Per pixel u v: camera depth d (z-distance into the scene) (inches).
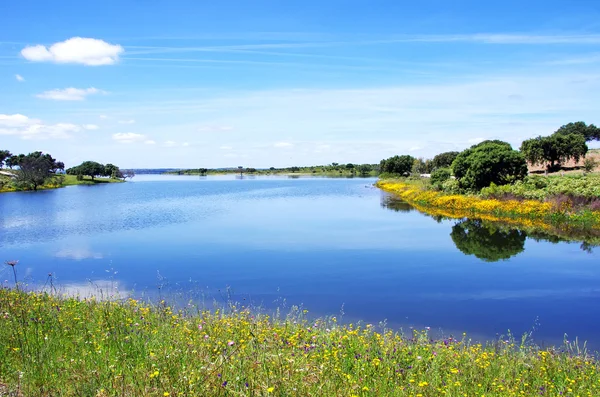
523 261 917.8
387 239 1213.7
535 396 262.7
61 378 228.2
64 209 2220.7
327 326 466.0
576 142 3437.5
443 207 1932.8
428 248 1078.4
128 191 4042.8
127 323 343.3
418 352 328.2
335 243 1167.6
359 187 4067.4
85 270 876.6
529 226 1357.0
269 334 321.1
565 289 711.1
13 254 1052.5
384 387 241.0
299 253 1040.2
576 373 319.9
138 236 1327.5
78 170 6545.3
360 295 684.1
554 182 1686.8
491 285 738.8
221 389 200.5
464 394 245.3
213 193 3592.5
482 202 1694.1
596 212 1282.0
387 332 455.5
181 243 1197.7
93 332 322.7
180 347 268.1
